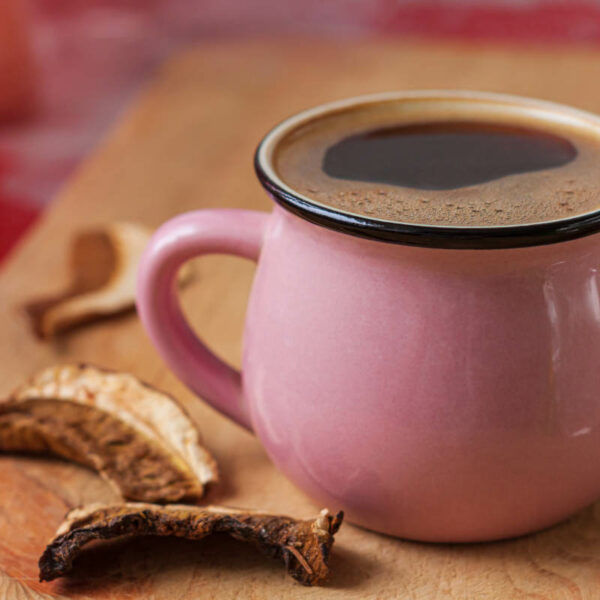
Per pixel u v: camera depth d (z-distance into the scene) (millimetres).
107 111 1007
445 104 464
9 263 569
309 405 425
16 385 505
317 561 425
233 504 456
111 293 541
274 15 1260
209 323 534
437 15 1236
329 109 459
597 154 442
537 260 407
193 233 439
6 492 462
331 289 417
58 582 430
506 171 433
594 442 423
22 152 927
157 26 1234
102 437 468
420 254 406
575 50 786
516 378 412
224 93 729
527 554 438
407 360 413
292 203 412
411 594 427
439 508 426
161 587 429
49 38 1195
